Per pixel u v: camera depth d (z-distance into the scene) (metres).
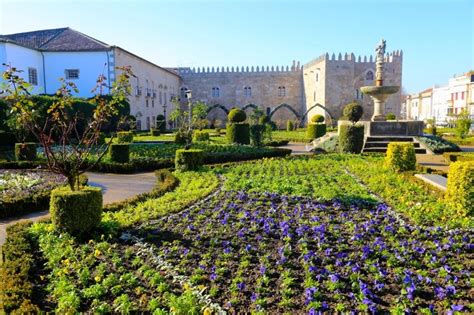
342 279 4.41
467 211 6.60
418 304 3.89
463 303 3.90
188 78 57.31
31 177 11.24
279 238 5.71
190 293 4.02
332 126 46.75
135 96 37.88
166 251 5.20
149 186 11.30
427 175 10.30
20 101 6.13
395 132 19.80
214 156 15.55
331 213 6.97
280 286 4.29
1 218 7.84
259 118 46.16
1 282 4.23
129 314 3.74
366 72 48.00
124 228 6.16
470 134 32.53
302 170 12.02
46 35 34.06
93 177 12.91
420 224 6.28
